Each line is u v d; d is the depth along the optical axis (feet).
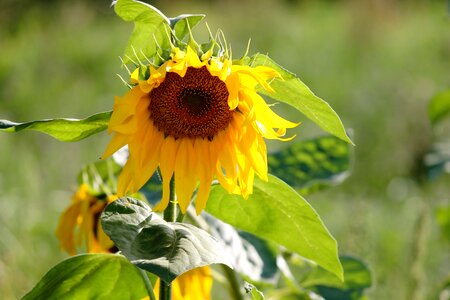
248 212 4.28
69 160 10.78
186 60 3.89
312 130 12.28
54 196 9.73
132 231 3.80
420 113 13.17
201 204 4.13
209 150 4.17
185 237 3.81
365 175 11.78
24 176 9.82
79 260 4.12
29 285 6.88
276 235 4.29
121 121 3.91
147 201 4.58
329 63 17.42
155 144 4.15
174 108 4.15
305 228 4.22
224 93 4.17
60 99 14.64
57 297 4.16
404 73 16.65
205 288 4.77
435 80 16.26
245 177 4.11
